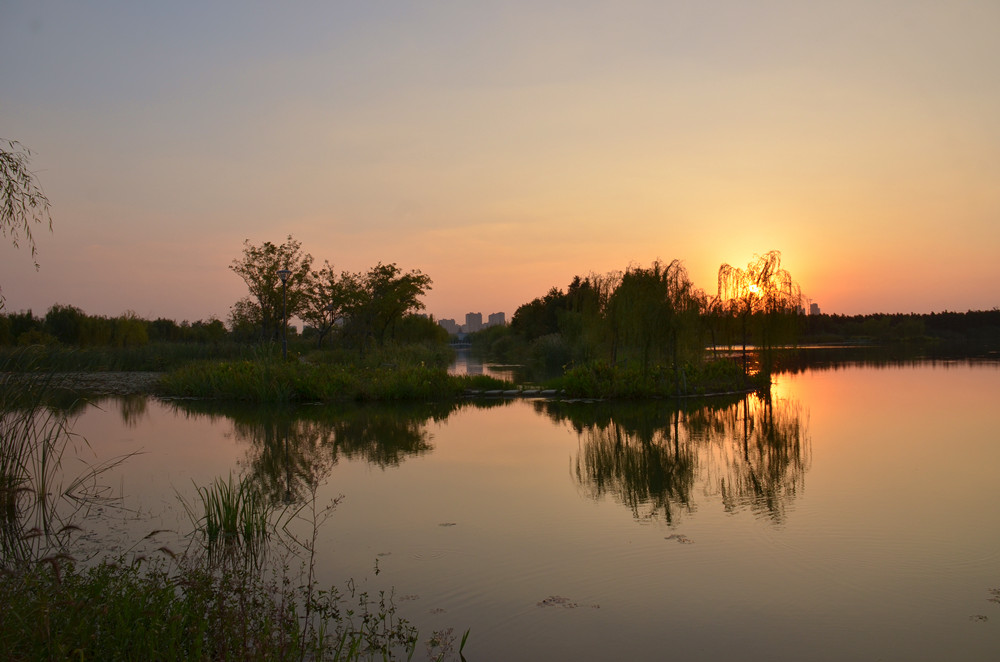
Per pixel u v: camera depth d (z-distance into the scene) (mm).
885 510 8562
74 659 4000
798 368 33750
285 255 38344
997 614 5648
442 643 5164
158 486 10086
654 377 22516
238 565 6773
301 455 12414
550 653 5047
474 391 23391
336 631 5281
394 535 7742
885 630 5398
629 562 6859
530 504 9023
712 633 5371
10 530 7957
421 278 44656
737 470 10945
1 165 7820
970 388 22844
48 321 43406
